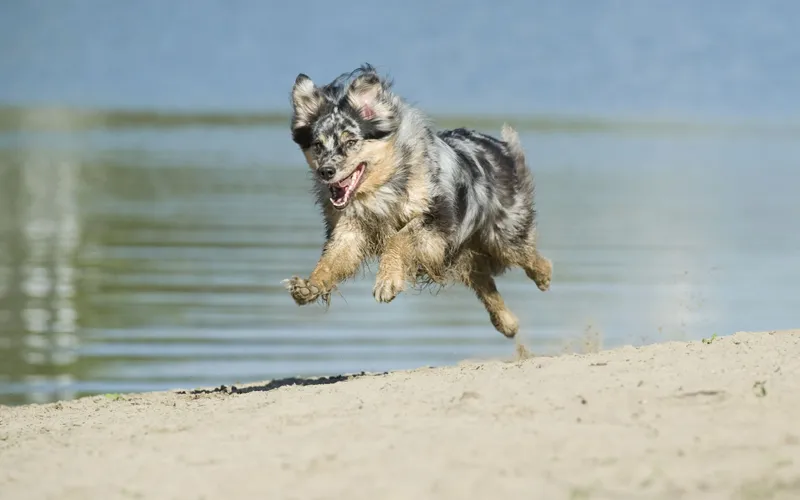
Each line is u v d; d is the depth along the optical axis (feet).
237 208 144.46
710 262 111.55
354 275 58.80
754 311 91.91
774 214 140.15
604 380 43.86
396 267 56.44
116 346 84.99
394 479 35.27
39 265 113.80
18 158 196.03
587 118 267.39
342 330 90.22
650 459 36.11
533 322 90.17
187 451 39.14
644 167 185.88
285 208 144.97
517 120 254.47
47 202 151.64
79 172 179.01
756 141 223.71
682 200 151.43
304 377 67.87
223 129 248.52
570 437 37.86
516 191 68.08
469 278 68.03
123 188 163.02
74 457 39.65
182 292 101.81
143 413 48.29
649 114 282.56
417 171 58.13
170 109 302.04
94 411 51.75
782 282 102.99
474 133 68.03
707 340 53.21
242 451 38.65
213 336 87.56
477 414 40.57
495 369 49.24
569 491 34.04
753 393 41.39
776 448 36.91
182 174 176.86
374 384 48.47
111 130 245.65
